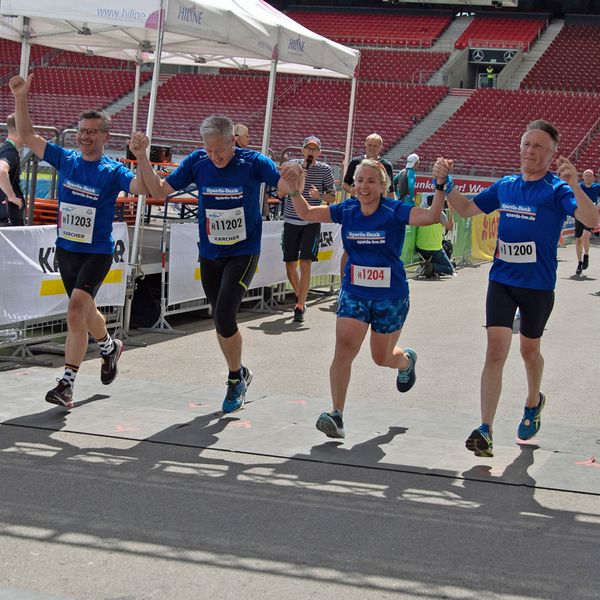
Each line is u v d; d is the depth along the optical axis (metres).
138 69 13.44
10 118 8.17
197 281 9.61
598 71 38.84
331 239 12.15
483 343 9.30
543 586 3.61
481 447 5.10
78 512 4.25
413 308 11.70
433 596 3.47
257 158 5.95
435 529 4.20
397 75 40.53
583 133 33.62
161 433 5.59
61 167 6.11
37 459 5.00
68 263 6.12
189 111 37.44
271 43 10.35
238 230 5.99
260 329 9.70
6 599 3.33
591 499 4.69
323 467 5.06
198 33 8.94
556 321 11.02
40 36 10.88
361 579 3.61
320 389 7.00
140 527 4.09
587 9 43.81
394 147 34.53
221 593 3.45
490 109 35.81
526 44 41.38
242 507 4.40
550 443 5.69
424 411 6.40
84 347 6.02
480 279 15.48
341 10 46.22
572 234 25.02
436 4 45.16
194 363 7.78
